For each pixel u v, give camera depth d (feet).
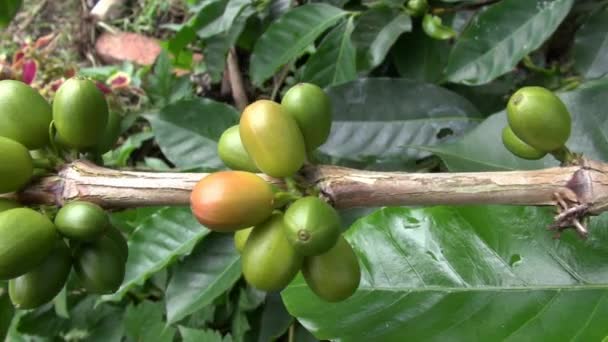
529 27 0.71
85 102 0.36
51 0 1.81
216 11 0.95
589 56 0.73
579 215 0.35
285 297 0.49
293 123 0.35
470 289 0.47
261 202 0.33
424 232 0.50
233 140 0.39
